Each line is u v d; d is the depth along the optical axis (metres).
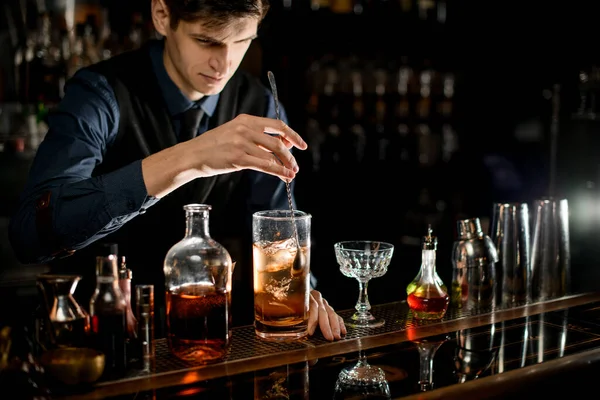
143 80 1.82
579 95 3.47
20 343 1.12
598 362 1.28
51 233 1.36
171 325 1.17
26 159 2.96
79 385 1.05
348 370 1.18
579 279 1.85
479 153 4.03
